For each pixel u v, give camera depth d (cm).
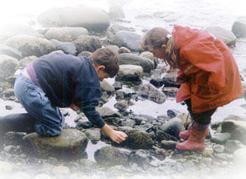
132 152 318
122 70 458
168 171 298
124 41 559
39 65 304
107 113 368
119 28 638
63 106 312
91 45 527
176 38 295
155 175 293
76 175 282
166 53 302
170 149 333
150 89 429
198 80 297
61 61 301
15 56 479
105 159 305
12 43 501
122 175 288
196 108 309
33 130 325
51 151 303
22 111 378
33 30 584
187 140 332
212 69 285
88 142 333
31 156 306
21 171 284
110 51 306
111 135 312
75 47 521
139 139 328
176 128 351
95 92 297
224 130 352
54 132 308
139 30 646
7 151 308
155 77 475
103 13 643
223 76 288
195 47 288
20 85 304
